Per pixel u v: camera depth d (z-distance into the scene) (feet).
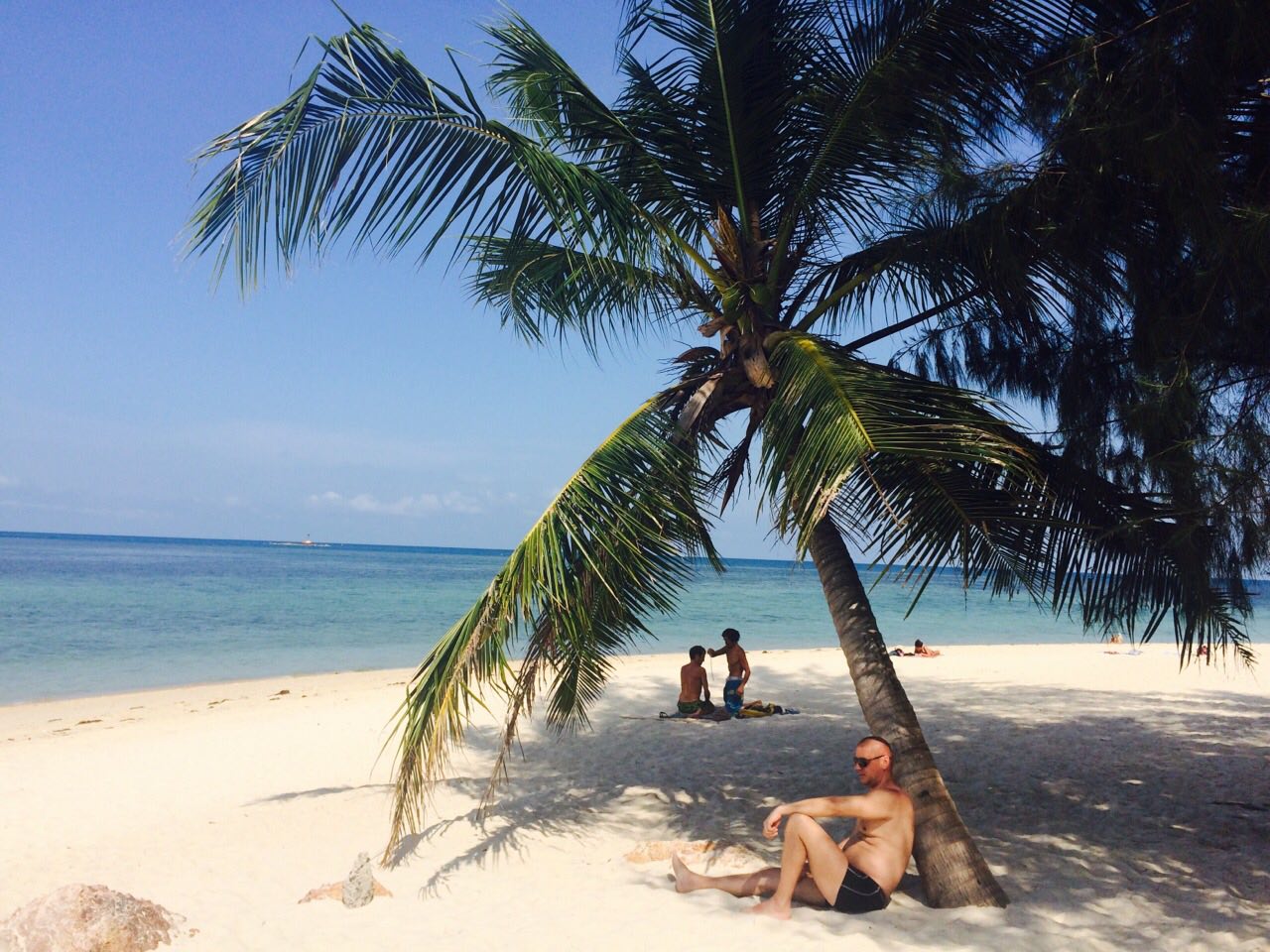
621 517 17.43
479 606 17.24
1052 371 20.42
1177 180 14.14
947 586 234.79
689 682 40.52
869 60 18.89
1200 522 14.76
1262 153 15.47
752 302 20.36
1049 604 18.28
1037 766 29.37
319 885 18.40
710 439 22.35
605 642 23.07
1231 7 13.10
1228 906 15.80
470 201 18.28
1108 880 17.52
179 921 15.40
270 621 108.06
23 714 47.44
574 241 18.81
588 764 31.14
